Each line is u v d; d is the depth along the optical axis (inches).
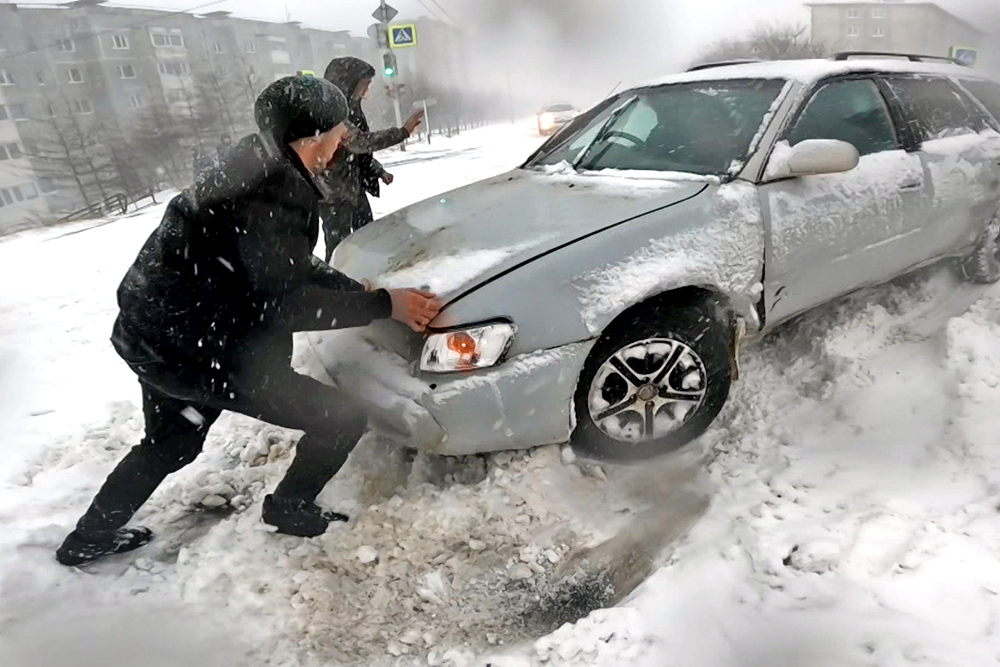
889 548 85.4
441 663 81.2
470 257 100.6
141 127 1216.8
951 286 153.9
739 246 109.0
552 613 87.5
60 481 120.8
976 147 145.3
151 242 83.1
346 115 85.3
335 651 83.8
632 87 151.6
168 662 82.0
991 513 88.7
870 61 141.6
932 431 107.0
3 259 304.5
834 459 104.7
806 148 110.6
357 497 108.1
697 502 101.9
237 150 81.4
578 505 102.8
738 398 124.1
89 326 199.6
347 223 172.1
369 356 103.7
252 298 86.0
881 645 72.9
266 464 122.0
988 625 73.8
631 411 106.7
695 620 80.0
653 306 105.3
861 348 131.3
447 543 98.3
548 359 96.3
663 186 113.0
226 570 95.5
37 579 94.5
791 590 82.1
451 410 93.9
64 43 1422.2
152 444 96.4
